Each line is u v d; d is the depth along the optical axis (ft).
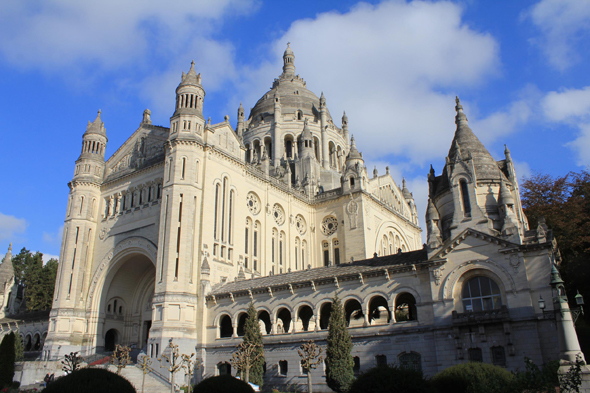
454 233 133.90
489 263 125.59
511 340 116.37
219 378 86.28
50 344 194.08
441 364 124.57
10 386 152.66
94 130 235.40
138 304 218.79
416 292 135.44
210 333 168.25
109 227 214.07
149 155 216.13
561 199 197.16
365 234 231.30
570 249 174.50
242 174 208.95
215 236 187.21
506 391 78.07
